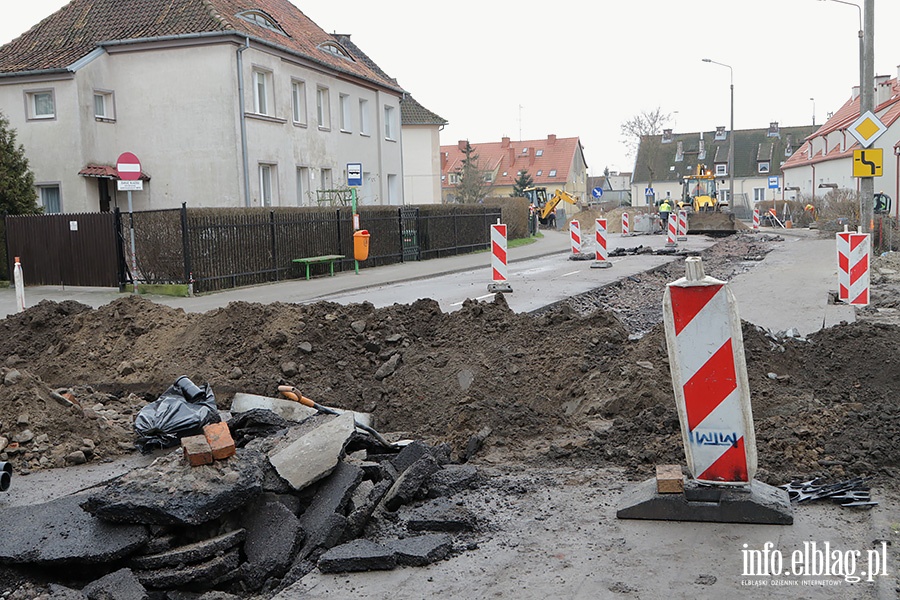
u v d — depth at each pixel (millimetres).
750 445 4945
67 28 28469
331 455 5328
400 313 9789
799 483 5453
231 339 9578
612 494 5527
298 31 34469
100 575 4715
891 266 20734
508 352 8500
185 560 4641
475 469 5902
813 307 14391
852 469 5664
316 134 33156
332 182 34688
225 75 26844
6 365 10016
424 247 31562
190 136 27266
